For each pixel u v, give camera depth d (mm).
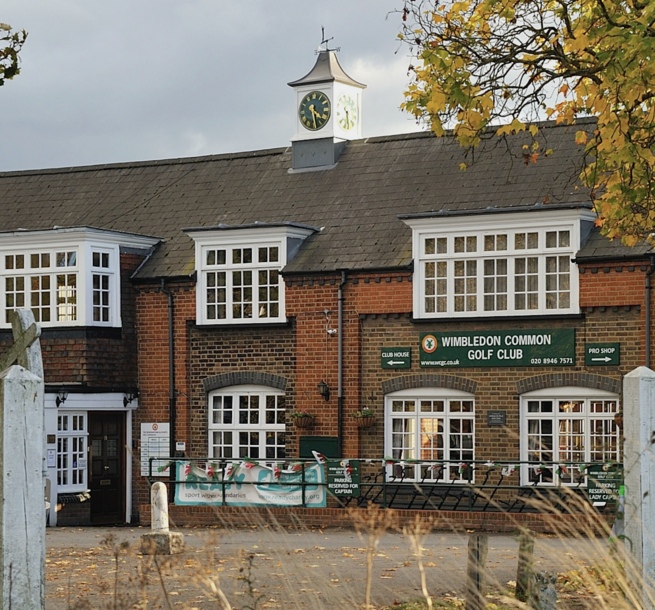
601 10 14828
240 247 27516
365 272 25859
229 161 32094
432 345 25234
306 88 30625
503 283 24688
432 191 27797
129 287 28516
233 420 27531
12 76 13352
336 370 26078
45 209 32781
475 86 15898
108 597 13281
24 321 8312
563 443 23969
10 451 7871
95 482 27703
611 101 14812
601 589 8742
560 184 26266
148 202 31562
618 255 23391
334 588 12148
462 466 23969
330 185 29516
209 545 11945
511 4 15789
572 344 23938
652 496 9508
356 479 24094
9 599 7805
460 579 14227
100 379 27641
